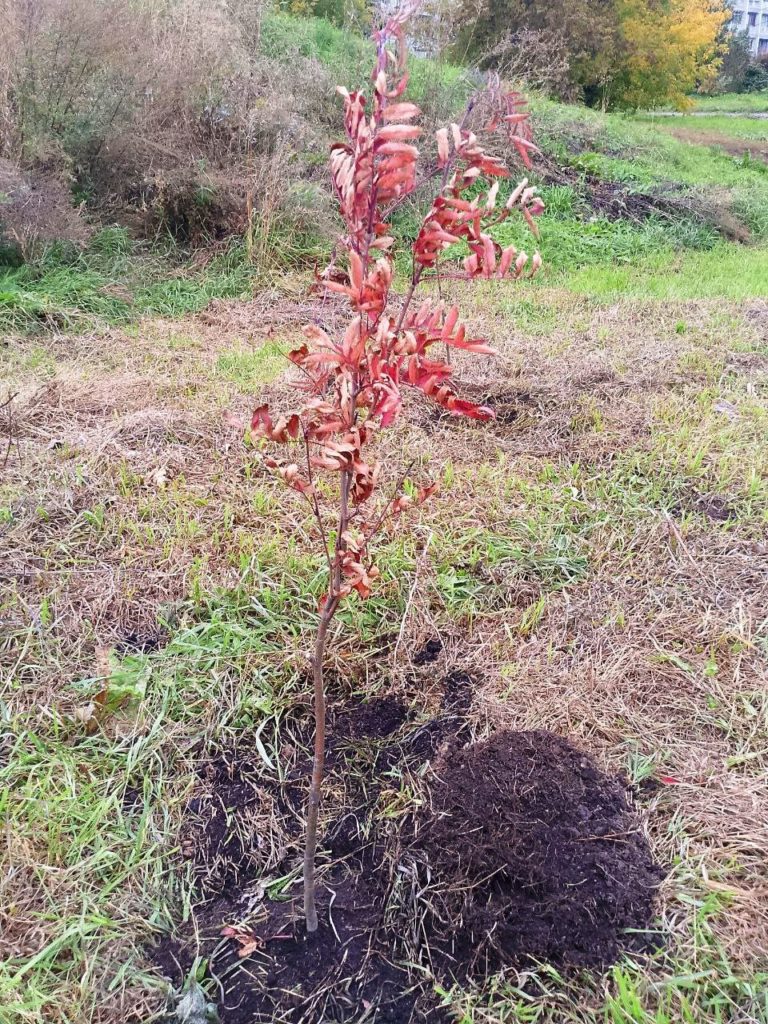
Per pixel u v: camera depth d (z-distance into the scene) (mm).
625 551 3188
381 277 1269
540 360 4895
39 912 1835
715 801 2143
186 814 2125
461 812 2021
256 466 3652
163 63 6984
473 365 4820
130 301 5828
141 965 1789
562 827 1984
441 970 1786
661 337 5410
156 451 3709
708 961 1761
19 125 6477
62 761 2199
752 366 4883
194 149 7059
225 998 1745
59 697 2406
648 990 1706
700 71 17797
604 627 2787
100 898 1881
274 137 7418
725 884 1916
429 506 3352
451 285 6602
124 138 6727
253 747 2318
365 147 1267
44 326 5254
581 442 3953
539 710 2424
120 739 2299
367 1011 1725
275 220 6805
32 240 5879
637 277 7395
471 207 1323
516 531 3240
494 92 1481
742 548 3207
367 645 2682
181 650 2572
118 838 2018
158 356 4902
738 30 30969
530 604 2904
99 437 3758
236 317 5738
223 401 4219
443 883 1899
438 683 2547
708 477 3670
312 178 7512
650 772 2227
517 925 1807
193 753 2281
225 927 1879
